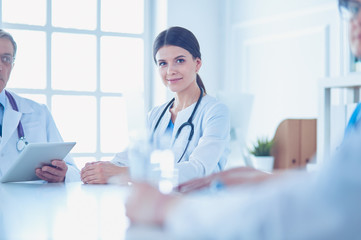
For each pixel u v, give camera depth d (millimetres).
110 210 980
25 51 3705
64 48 3816
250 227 508
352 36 619
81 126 3873
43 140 2365
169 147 1921
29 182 1717
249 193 576
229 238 517
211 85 4211
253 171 990
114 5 3963
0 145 2191
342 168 495
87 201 1129
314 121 3225
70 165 2113
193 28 4086
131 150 889
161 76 1993
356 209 480
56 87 3805
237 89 4098
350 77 1887
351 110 1881
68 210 981
